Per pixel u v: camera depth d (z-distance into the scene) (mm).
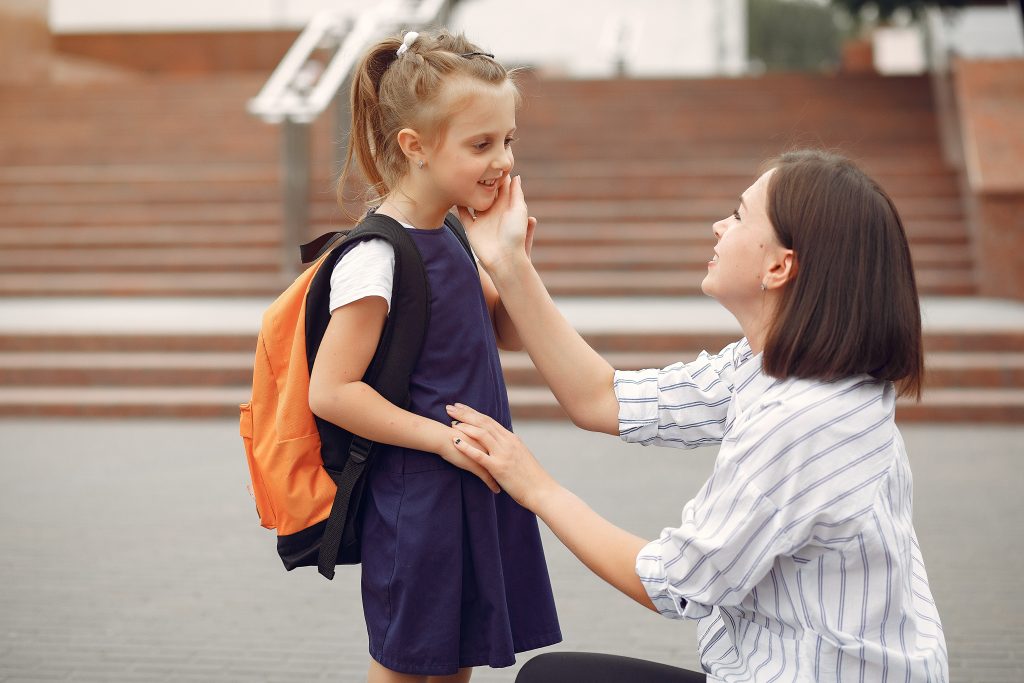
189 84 14000
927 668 1567
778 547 1522
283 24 19094
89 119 13430
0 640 3434
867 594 1546
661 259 9977
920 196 10859
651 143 12164
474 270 1929
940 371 7266
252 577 4078
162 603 3789
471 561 1895
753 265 1655
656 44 19500
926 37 13398
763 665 1616
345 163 1976
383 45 1888
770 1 24328
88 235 10820
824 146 1789
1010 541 4488
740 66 19562
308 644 3426
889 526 1544
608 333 7617
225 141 12789
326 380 1772
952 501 5117
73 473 5723
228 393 7441
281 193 11047
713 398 1906
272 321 1862
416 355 1821
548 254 10086
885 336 1564
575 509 1746
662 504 5059
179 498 5207
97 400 7293
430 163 1791
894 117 12312
